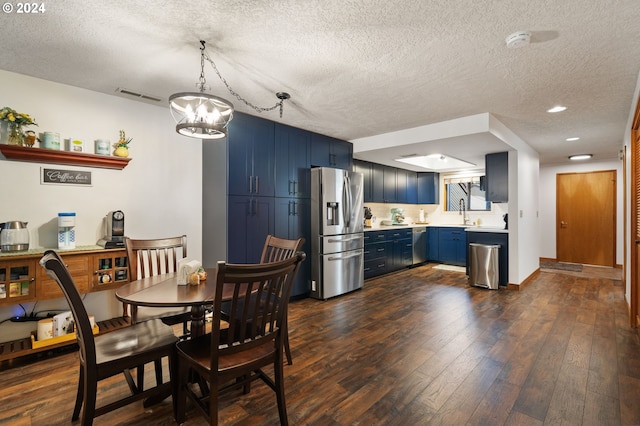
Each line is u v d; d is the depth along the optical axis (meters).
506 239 4.58
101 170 2.88
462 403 1.83
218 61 2.27
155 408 1.82
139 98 3.01
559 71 2.41
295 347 2.60
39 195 2.58
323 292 4.01
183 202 3.39
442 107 3.25
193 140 3.47
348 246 4.35
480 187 6.39
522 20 1.77
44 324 2.42
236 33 1.91
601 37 1.93
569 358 2.37
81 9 1.66
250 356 1.56
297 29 1.87
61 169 2.67
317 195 4.13
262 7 1.66
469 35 1.92
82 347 1.50
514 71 2.41
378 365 2.29
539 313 3.43
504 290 4.44
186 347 1.66
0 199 2.42
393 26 1.83
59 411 1.77
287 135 3.94
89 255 2.55
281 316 1.63
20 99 2.49
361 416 1.72
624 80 2.57
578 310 3.52
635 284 3.01
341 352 2.50
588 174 6.45
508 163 4.58
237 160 3.41
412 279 5.15
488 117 3.42
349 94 2.90
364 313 3.47
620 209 6.09
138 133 3.09
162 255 3.16
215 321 1.38
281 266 1.52
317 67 2.36
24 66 2.35
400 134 4.21
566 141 4.79
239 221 3.42
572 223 6.62
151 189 3.17
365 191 5.52
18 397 1.90
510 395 1.91
